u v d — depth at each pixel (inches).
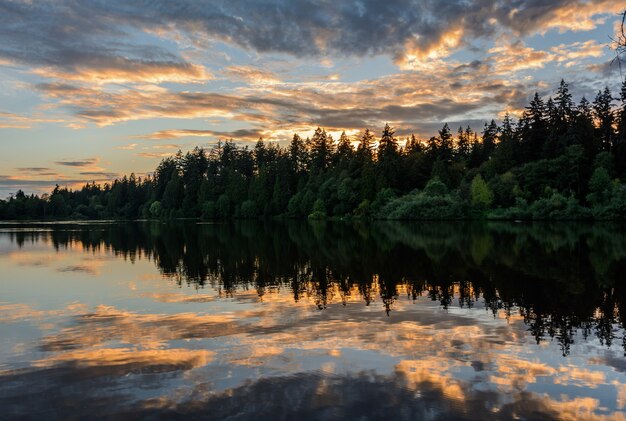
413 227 2233.0
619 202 2288.4
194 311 506.3
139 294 609.6
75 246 1407.5
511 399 275.9
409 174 3531.0
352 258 991.6
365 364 332.8
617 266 816.9
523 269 796.6
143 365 334.6
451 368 324.5
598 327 430.3
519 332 414.3
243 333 414.9
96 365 335.6
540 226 2106.3
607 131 3026.6
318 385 295.7
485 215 2763.3
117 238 1776.6
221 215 4205.2
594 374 314.7
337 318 467.5
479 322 449.7
